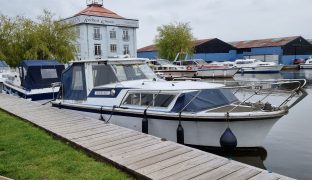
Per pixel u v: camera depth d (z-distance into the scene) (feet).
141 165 15.52
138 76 30.27
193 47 152.05
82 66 30.14
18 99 42.52
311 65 141.49
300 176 20.13
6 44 89.61
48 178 14.64
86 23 133.59
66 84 32.14
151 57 180.55
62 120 26.73
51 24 93.86
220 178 13.94
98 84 29.14
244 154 22.85
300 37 178.60
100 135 21.29
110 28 140.56
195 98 23.62
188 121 22.48
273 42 179.11
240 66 113.09
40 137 21.74
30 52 87.40
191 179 13.88
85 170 15.58
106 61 29.07
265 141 27.37
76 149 19.19
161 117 23.54
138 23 149.59
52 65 46.68
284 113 22.33
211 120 21.74
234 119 21.33
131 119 25.70
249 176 14.11
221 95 24.93
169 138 23.93
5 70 76.18
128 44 147.95
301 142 26.96
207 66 104.27
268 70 113.60
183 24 147.74
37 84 44.93
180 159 16.31
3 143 20.12
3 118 29.32
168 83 27.25
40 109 33.22
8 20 91.45
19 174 15.05
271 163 22.38
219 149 22.76
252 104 25.03
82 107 29.68
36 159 17.13
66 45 95.14
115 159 16.37
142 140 19.86
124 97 26.63
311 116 37.01
